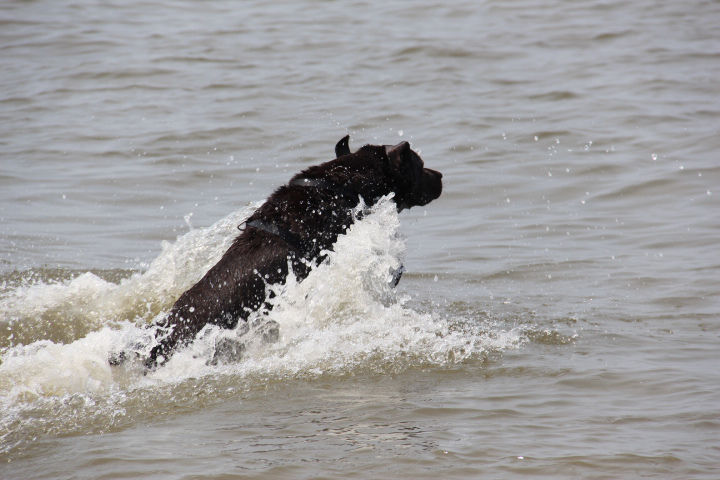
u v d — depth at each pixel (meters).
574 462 6.48
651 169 18.80
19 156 20.16
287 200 10.44
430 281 13.17
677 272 13.02
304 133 21.55
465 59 29.38
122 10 37.41
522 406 7.84
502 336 10.35
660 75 26.75
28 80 26.75
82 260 13.88
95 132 21.80
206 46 30.84
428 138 21.31
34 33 32.75
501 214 16.75
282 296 10.12
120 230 15.65
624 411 7.62
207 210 16.55
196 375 9.13
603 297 12.05
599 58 29.08
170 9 38.16
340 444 6.93
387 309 11.15
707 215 15.97
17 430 7.54
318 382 8.82
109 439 7.27
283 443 6.99
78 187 18.08
